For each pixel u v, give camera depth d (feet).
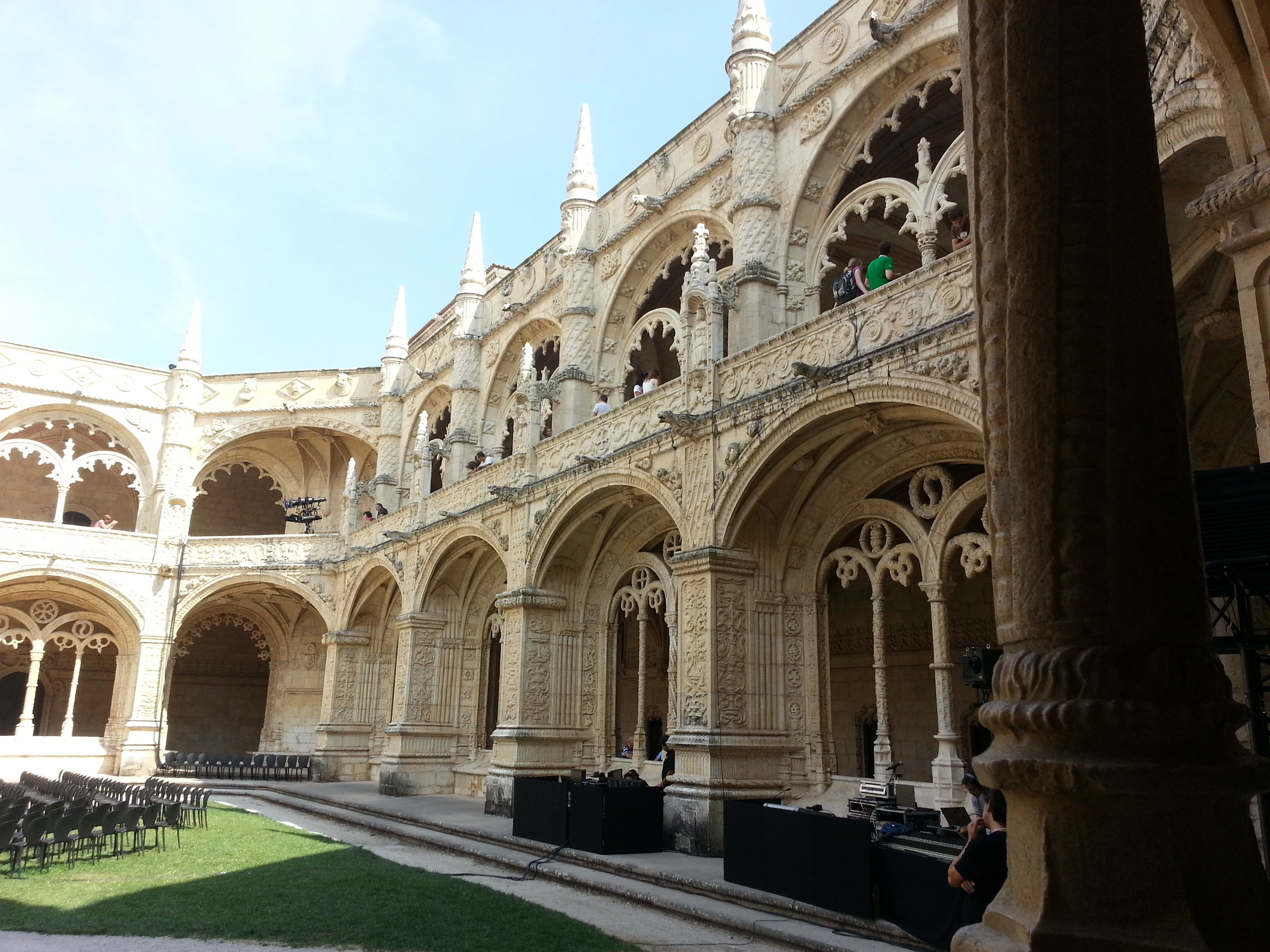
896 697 71.31
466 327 101.50
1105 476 9.79
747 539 54.39
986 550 45.91
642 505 68.59
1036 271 10.25
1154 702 9.20
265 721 129.59
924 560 49.26
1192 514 9.95
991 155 11.03
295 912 35.37
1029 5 10.71
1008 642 10.36
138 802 66.54
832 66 61.21
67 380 116.47
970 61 11.65
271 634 128.57
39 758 105.09
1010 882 10.10
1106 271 10.06
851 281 52.11
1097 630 9.52
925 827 38.34
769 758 52.54
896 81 57.16
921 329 42.29
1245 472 23.52
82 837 47.55
